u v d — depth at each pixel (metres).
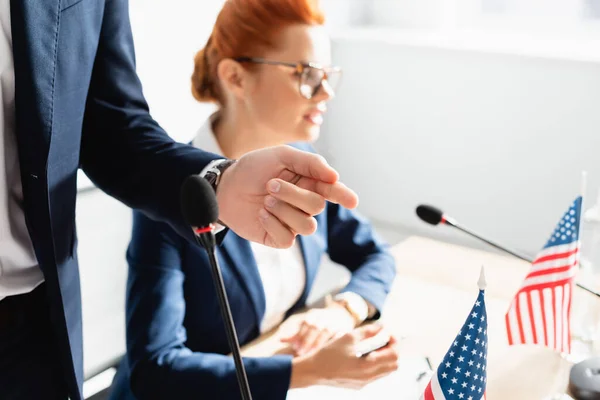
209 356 1.27
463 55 2.62
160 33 2.29
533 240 2.66
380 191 2.99
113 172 1.02
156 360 1.26
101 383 2.20
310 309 1.51
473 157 2.71
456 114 2.70
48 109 0.87
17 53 0.85
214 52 1.48
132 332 1.31
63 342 1.01
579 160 2.49
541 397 1.17
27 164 0.89
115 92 1.04
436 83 2.71
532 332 1.28
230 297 1.39
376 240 1.69
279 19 1.40
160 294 1.32
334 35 2.90
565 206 2.56
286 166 0.86
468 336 0.93
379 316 1.45
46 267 0.94
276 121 1.47
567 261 1.24
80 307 1.05
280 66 1.43
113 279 2.28
